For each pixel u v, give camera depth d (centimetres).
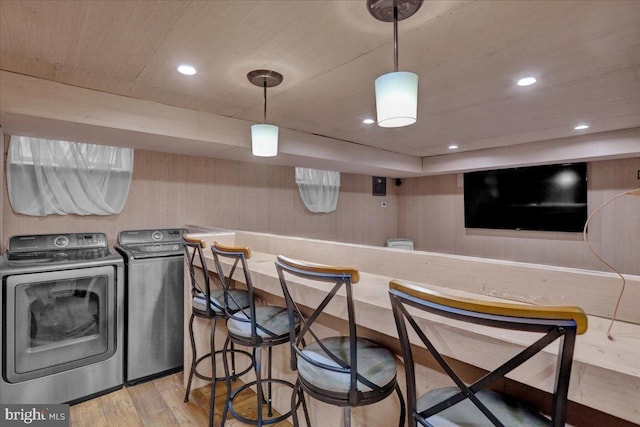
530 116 302
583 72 206
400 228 659
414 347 130
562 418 70
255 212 438
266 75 208
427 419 88
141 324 245
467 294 127
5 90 201
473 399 79
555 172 454
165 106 267
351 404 105
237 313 178
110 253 260
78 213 298
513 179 496
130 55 182
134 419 200
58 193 286
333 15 144
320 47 174
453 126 339
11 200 267
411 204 643
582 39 166
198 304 196
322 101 261
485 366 88
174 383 243
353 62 192
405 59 188
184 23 150
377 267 164
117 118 243
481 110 284
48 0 133
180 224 367
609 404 71
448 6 138
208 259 221
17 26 152
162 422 196
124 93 241
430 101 260
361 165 449
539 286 114
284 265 117
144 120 256
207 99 255
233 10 141
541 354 79
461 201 566
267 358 211
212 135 293
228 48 174
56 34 160
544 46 174
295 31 158
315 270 105
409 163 519
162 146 313
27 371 201
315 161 410
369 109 281
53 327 211
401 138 399
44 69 200
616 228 409
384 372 113
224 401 218
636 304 96
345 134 376
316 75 210
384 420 145
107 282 230
